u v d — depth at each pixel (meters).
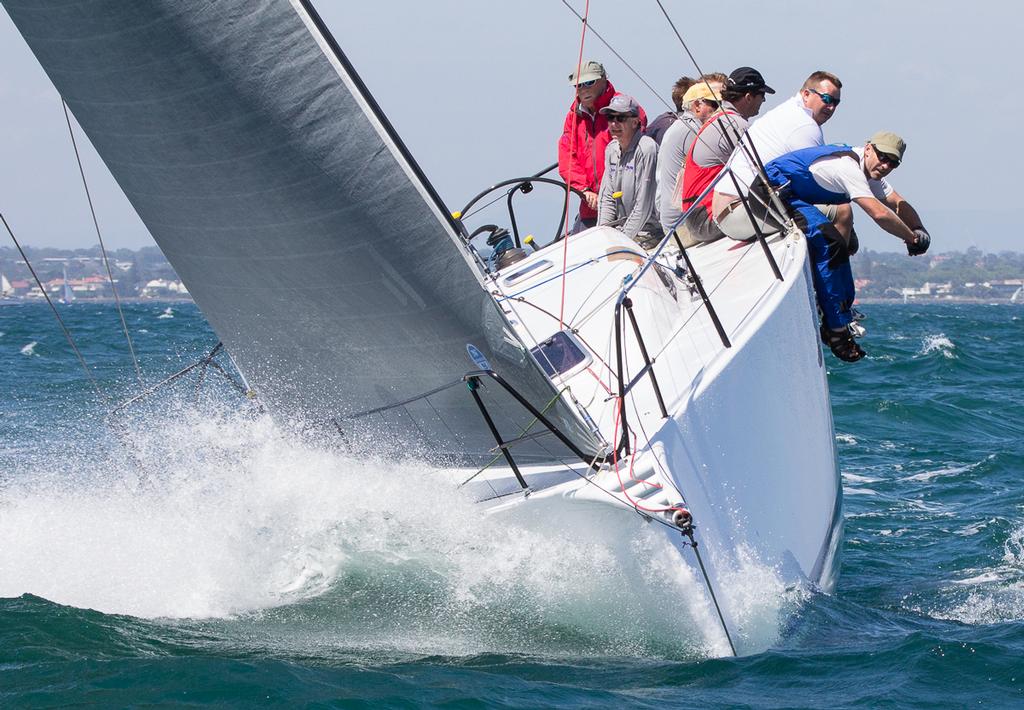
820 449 21.67
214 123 14.75
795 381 20.45
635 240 26.52
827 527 21.78
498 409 17.06
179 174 15.78
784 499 19.38
